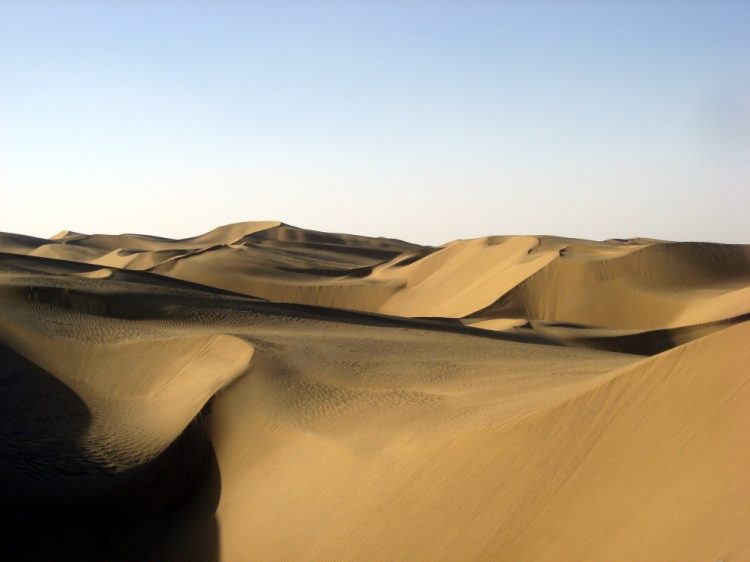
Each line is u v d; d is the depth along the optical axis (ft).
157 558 48.44
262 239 400.67
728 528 27.04
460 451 42.22
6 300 98.73
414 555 37.96
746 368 32.68
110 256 335.26
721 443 30.78
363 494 44.55
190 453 57.26
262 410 59.82
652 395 35.58
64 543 46.03
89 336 86.17
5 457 53.31
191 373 71.82
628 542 30.01
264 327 102.32
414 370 73.36
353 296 252.42
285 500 48.47
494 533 35.83
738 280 202.39
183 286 145.18
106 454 57.36
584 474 34.99
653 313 184.44
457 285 240.73
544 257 208.85
